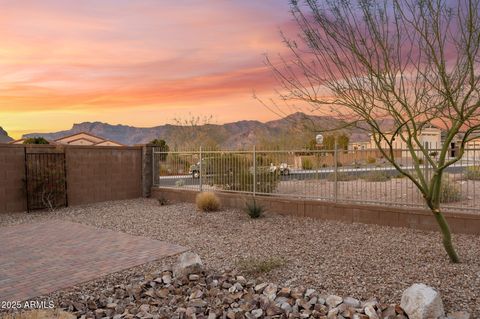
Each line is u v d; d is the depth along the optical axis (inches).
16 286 205.8
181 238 315.0
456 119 189.8
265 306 172.1
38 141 883.4
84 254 268.1
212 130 985.5
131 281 213.2
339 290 186.4
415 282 187.8
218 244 291.9
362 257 240.2
